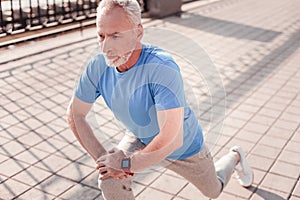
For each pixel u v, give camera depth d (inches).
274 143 169.9
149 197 133.3
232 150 131.3
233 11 432.8
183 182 141.2
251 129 181.3
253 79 243.3
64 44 288.5
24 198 131.7
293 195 135.9
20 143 164.9
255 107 204.7
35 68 245.4
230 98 213.8
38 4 302.5
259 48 306.3
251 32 352.2
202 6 446.0
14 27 293.1
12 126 178.1
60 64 253.0
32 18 306.5
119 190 91.7
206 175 102.3
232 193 135.4
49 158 155.0
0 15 285.1
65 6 333.1
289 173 148.4
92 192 135.9
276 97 219.0
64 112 193.5
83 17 332.5
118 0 77.1
